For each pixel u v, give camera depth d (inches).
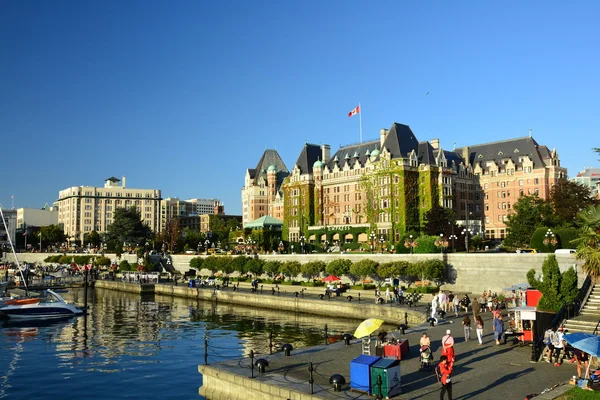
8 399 1612.9
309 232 6840.6
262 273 4864.7
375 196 6166.3
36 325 3065.9
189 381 1775.3
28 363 2080.5
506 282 3152.1
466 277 3373.5
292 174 7332.7
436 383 1244.5
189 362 2049.7
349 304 3053.6
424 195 5964.6
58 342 2527.1
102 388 1710.1
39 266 7677.2
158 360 2092.8
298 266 4421.8
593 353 1076.5
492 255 3238.2
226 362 1467.8
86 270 3496.6
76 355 2218.3
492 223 6835.6
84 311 3398.1
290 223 7199.8
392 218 5949.8
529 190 6496.1
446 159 6520.7
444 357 1189.1
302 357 1525.6
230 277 5118.1
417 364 1432.1
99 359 2132.1
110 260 7155.5
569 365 1370.6
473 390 1180.5
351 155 6884.8
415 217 5944.9
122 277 5625.0
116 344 2445.9
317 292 3831.2
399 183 5930.1
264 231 7066.9
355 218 6525.6
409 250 4274.1
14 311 3250.5
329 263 4047.7
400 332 1883.6
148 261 6486.2
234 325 2928.2
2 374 1911.9
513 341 1684.3
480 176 6993.1
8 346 2437.3
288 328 2765.7
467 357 1497.3
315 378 1285.7
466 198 6811.0
